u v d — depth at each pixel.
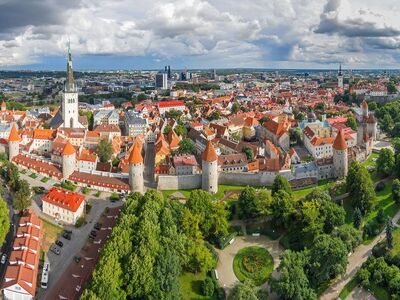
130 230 183.25
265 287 190.75
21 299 159.00
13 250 176.38
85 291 150.75
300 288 173.12
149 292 162.88
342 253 187.00
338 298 187.25
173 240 185.88
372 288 190.75
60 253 194.50
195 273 193.62
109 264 161.25
